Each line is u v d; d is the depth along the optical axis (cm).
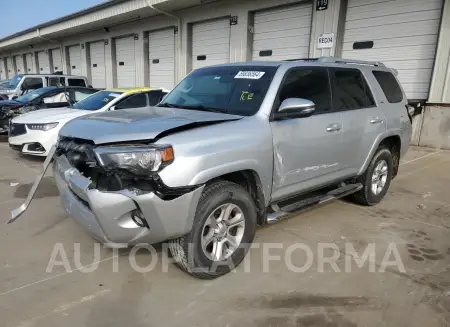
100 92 848
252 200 322
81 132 289
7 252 349
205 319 260
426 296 292
